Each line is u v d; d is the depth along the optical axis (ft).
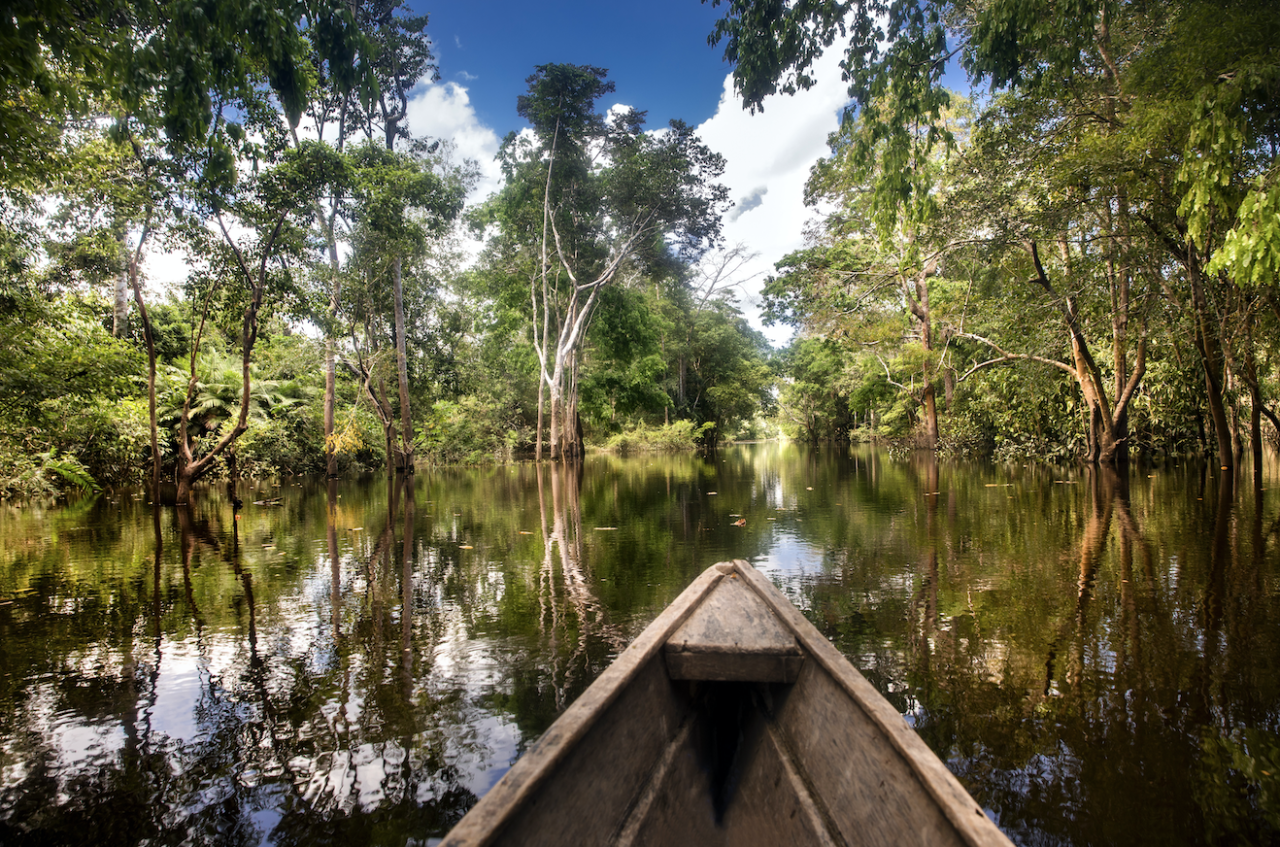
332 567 22.39
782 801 7.02
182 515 37.29
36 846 7.67
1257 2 19.53
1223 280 33.91
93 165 30.71
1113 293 45.39
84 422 47.44
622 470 76.18
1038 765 8.73
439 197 55.42
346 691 11.75
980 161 35.58
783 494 43.37
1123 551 21.40
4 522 34.99
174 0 13.96
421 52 63.36
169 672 12.85
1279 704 10.26
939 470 59.67
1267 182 16.06
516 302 93.15
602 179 82.17
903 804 5.60
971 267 45.85
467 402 94.89
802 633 8.63
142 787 8.80
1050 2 20.62
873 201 24.57
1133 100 29.68
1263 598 15.58
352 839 7.60
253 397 70.38
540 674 12.34
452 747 9.64
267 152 33.30
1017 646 13.10
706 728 9.12
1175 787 8.18
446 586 19.42
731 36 22.17
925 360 72.08
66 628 15.84
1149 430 58.44
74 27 13.66
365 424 75.82
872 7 21.53
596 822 6.04
